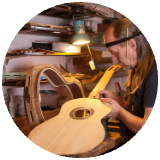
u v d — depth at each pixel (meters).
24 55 1.37
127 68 1.25
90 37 1.70
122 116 1.10
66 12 1.57
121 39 1.16
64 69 1.57
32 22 1.41
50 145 0.82
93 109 1.07
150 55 1.14
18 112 1.44
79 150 0.79
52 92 1.57
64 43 1.62
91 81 1.67
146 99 1.08
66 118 0.99
